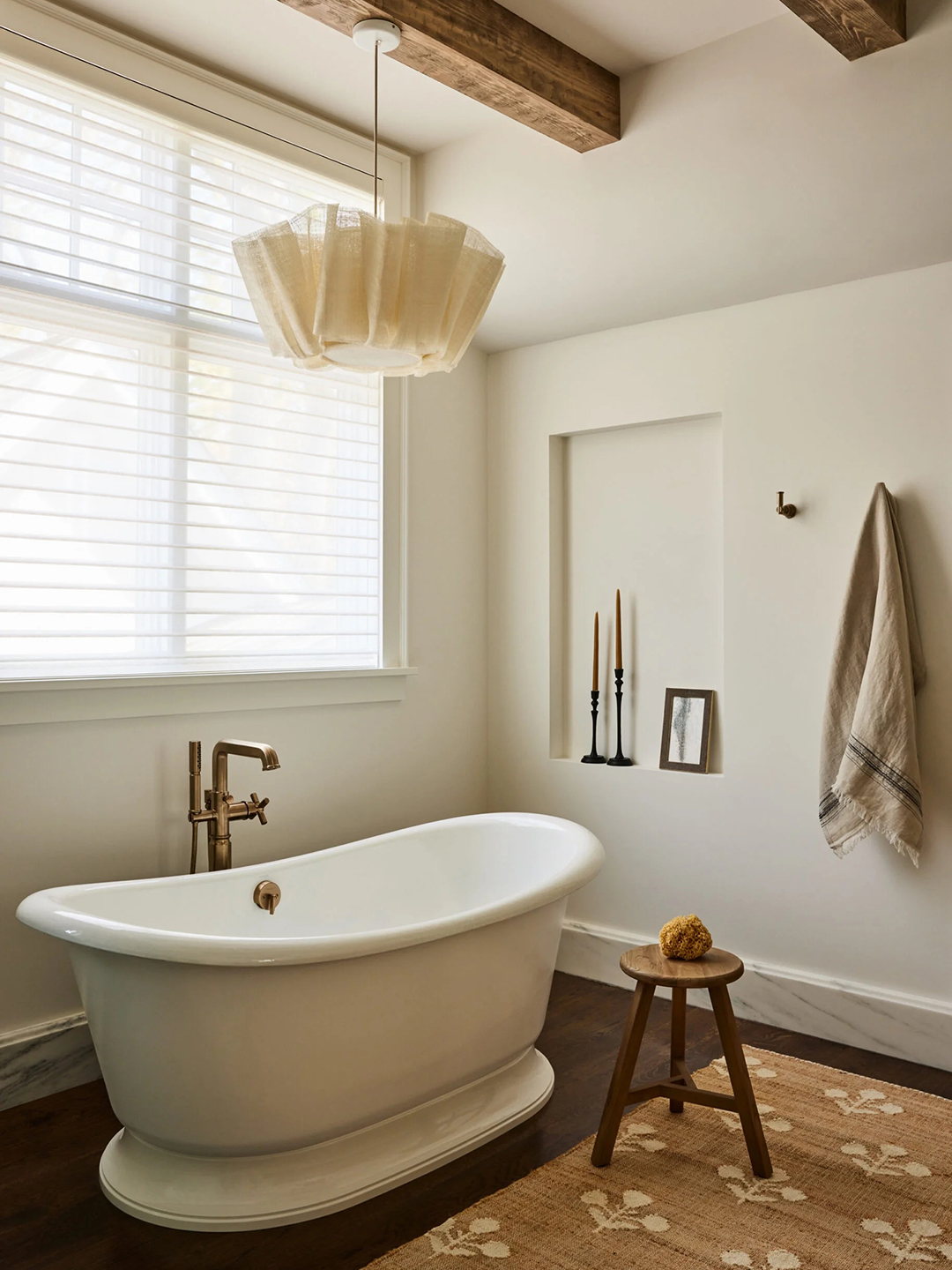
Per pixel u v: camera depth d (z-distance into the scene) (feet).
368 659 10.41
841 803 8.67
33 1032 7.68
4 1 7.45
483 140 9.98
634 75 8.95
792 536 9.34
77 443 7.85
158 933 5.85
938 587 8.48
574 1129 7.26
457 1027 6.87
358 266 5.82
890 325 8.77
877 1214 6.07
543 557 11.29
